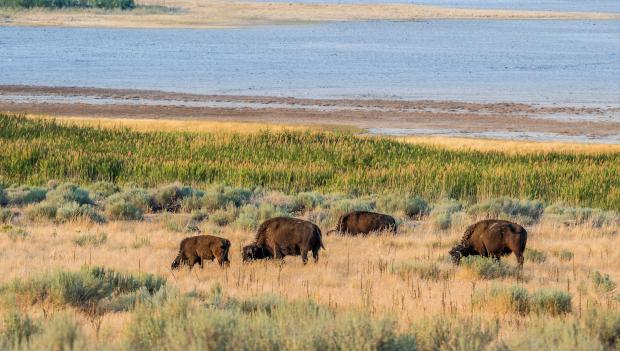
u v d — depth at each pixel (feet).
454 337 87.35
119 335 95.25
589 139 636.48
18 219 251.80
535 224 264.31
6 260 166.81
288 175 386.32
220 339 81.46
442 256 179.93
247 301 115.75
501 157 454.40
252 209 266.57
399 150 467.93
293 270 161.89
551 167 408.05
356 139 496.64
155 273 156.35
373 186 370.94
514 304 120.16
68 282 118.93
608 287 142.51
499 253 167.12
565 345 84.12
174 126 616.80
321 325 81.92
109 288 122.62
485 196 356.79
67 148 443.73
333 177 387.96
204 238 164.86
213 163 405.18
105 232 221.05
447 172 380.99
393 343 80.59
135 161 407.03
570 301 121.70
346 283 149.18
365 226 224.53
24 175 381.60
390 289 141.79
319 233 171.73
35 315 107.45
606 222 271.69
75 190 305.94
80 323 101.86
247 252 171.22
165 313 95.55
